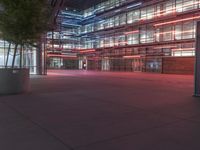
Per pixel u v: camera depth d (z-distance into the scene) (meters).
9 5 8.46
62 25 44.66
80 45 48.69
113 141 3.59
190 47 29.09
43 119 4.94
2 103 6.88
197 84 8.49
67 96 8.41
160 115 5.36
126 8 32.53
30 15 8.70
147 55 35.16
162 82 15.80
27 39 9.18
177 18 27.23
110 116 5.24
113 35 40.03
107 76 23.44
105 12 36.31
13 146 3.36
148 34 34.00
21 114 5.41
